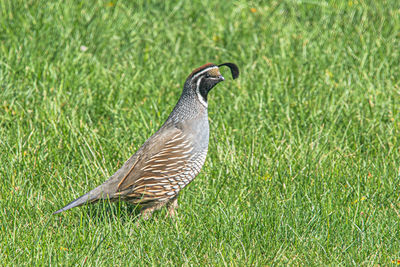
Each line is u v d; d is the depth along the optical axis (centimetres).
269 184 996
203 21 1741
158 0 1819
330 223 881
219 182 1002
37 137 1094
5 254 788
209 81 925
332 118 1220
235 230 867
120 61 1488
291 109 1262
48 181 979
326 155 1079
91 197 868
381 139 1151
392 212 915
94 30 1585
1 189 943
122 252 817
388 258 808
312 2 1864
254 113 1241
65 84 1312
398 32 1658
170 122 940
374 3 1859
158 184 898
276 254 817
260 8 1848
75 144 1084
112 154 1072
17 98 1241
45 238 826
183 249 830
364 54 1494
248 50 1565
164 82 1361
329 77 1397
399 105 1270
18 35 1509
